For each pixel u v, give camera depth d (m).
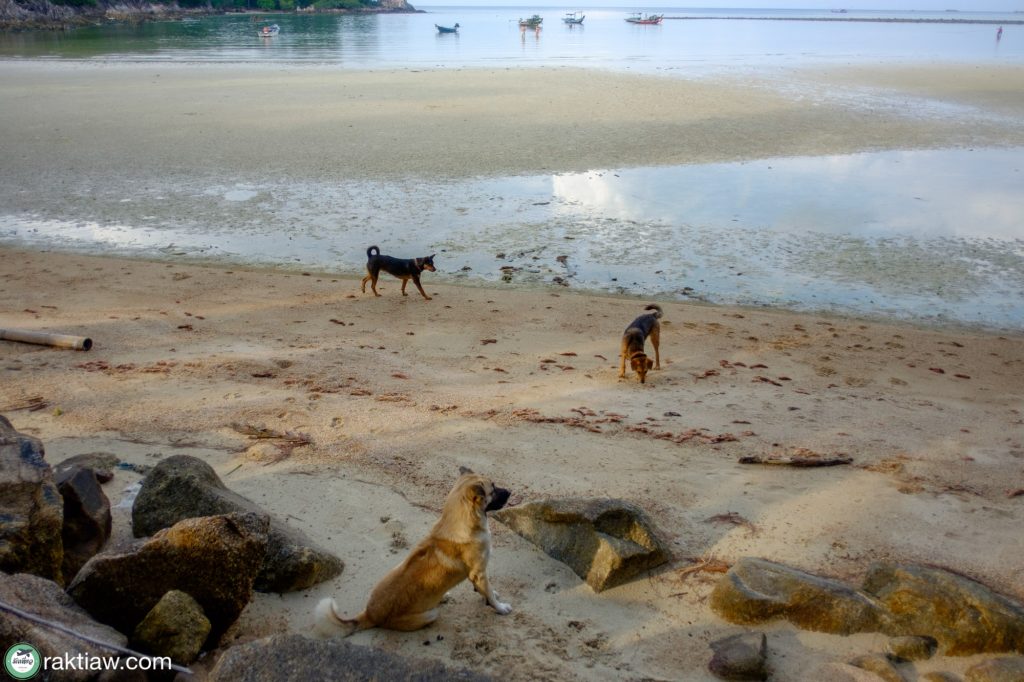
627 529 5.88
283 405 8.95
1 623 4.10
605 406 9.49
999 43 94.44
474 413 8.96
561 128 31.14
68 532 5.63
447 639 5.05
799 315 14.56
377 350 11.84
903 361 12.13
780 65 60.50
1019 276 16.39
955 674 4.63
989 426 9.24
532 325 13.56
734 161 26.00
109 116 33.47
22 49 67.94
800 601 5.12
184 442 7.95
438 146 27.81
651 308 11.30
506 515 6.41
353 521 6.48
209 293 14.98
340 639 4.57
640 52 77.50
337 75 49.50
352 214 20.28
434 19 182.12
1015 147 28.47
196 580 4.83
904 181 23.50
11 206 20.81
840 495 6.97
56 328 12.29
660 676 4.71
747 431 8.73
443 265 17.00
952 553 5.97
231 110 35.09
